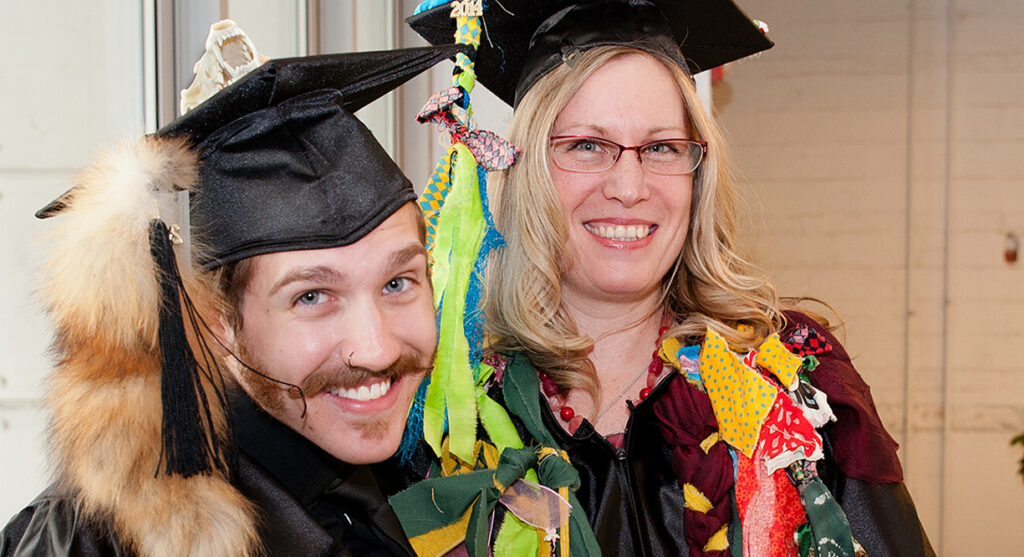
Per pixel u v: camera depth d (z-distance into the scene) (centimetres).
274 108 83
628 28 124
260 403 84
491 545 110
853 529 114
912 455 378
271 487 84
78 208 74
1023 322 372
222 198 81
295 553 83
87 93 138
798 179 382
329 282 80
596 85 121
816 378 122
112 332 70
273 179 82
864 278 380
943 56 373
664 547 114
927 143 375
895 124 377
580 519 109
